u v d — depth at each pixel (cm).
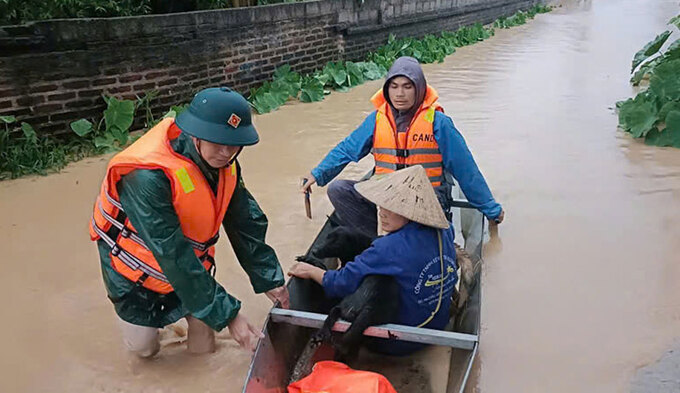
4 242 467
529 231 486
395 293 308
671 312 378
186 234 290
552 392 317
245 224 315
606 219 507
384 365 335
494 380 326
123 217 289
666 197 550
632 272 424
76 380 325
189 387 320
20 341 355
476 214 466
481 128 775
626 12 2208
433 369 332
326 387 275
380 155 420
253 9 872
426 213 301
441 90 993
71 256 450
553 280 416
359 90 998
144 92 736
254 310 383
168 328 364
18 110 619
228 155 266
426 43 1327
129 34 705
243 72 878
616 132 752
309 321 304
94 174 606
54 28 636
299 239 471
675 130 689
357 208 412
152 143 273
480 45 1497
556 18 2050
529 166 634
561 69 1166
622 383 321
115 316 379
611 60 1254
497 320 374
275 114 845
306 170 621
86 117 680
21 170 595
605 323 370
